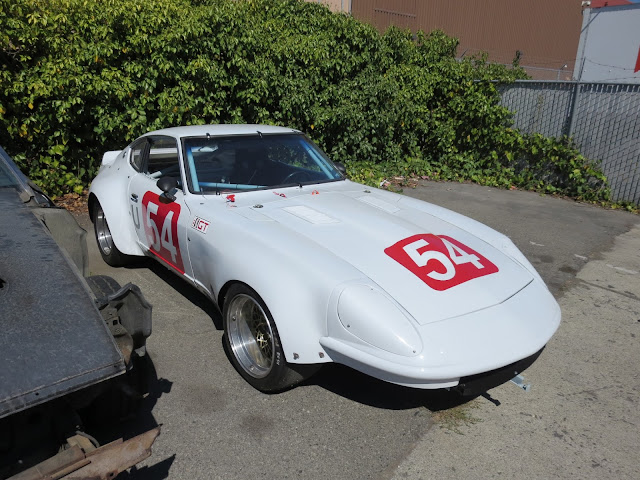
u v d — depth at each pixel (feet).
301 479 8.12
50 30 20.66
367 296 8.57
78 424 6.53
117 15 21.83
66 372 5.67
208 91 25.00
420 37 35.40
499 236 12.16
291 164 14.26
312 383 10.74
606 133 28.81
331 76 29.53
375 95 30.40
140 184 14.40
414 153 33.91
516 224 23.40
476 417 9.89
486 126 32.63
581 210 26.89
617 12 61.77
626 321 14.23
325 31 30.09
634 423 9.86
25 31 19.99
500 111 32.07
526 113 32.37
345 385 10.72
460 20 60.95
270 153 14.03
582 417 10.00
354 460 8.58
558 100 30.68
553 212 26.02
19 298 6.38
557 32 78.13
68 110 21.59
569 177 29.55
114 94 22.09
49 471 5.42
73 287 6.84
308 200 12.53
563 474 8.45
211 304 13.96
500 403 10.39
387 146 32.45
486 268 10.34
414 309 8.68
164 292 14.58
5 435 6.14
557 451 9.00
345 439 9.07
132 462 6.01
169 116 23.80
